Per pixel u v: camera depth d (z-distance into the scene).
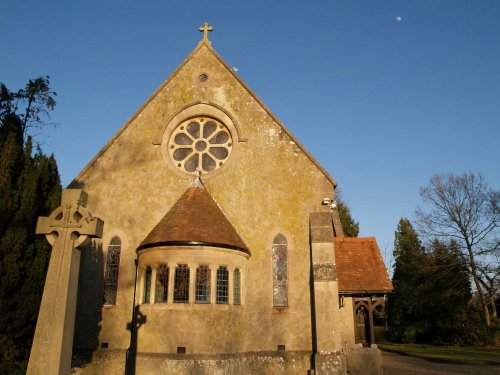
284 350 18.98
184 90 23.00
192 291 17.64
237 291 19.03
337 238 22.44
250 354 18.80
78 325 19.66
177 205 20.11
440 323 45.19
